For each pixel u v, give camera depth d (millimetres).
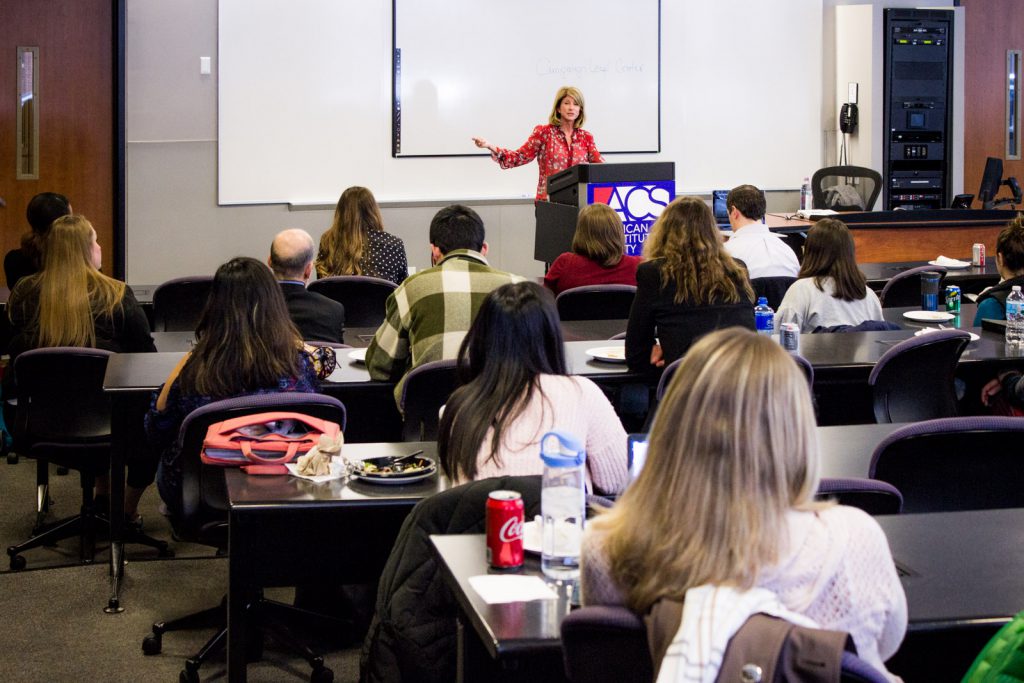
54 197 5273
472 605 1788
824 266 4719
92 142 8305
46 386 3938
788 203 9516
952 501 2607
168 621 3428
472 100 8820
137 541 4188
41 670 3258
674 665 1357
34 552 4242
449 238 3865
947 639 1811
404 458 2750
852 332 4539
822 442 2984
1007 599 1796
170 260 8516
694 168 9305
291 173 8594
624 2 8992
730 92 9289
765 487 1455
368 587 3467
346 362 4074
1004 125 10117
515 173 8969
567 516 1938
